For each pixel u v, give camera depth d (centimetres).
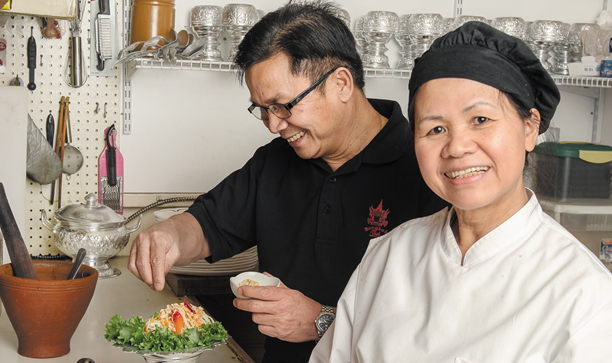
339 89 122
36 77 198
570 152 205
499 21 219
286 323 112
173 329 105
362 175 131
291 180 142
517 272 73
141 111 209
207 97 214
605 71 219
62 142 199
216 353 123
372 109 136
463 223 82
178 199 207
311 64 115
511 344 69
